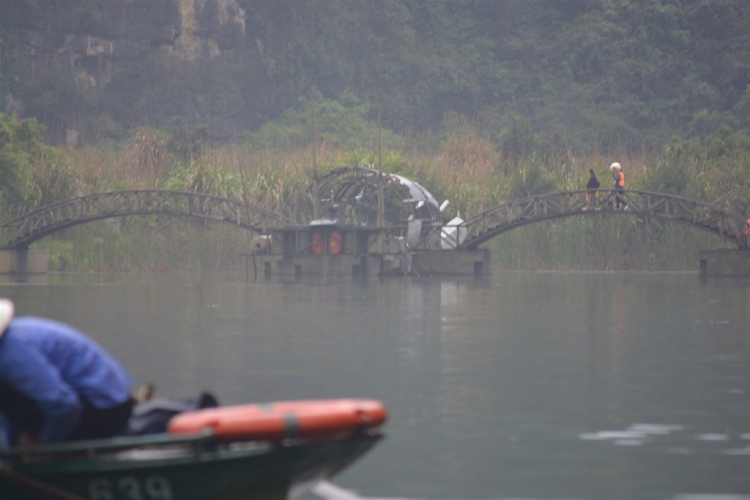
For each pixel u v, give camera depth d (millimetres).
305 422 19359
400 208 150500
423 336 50719
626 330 53812
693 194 162875
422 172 168875
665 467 23672
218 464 18953
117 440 19234
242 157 174625
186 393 32875
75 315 63281
